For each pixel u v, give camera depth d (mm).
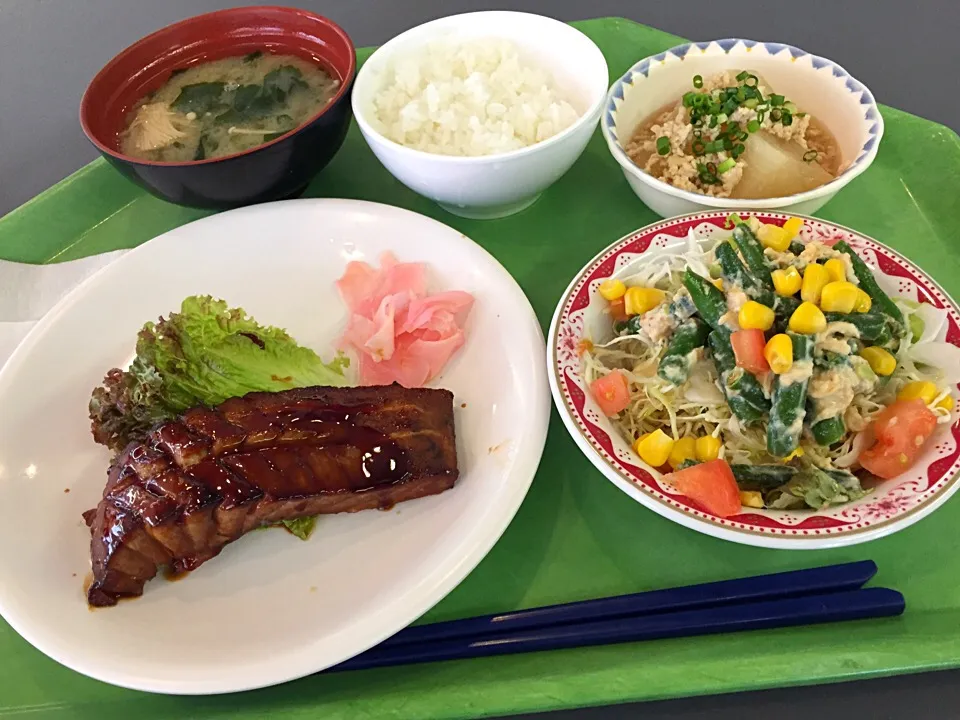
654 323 279
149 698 252
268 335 306
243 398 287
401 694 244
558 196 371
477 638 252
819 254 273
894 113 377
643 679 238
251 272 342
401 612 244
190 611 259
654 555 269
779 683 236
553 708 237
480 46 370
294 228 348
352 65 357
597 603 255
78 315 321
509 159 311
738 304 263
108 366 316
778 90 363
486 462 279
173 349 291
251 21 391
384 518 277
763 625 249
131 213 389
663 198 325
